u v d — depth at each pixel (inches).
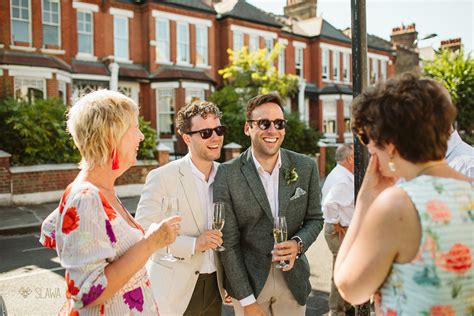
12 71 605.3
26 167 443.8
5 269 238.2
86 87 705.0
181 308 103.6
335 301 160.1
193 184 110.6
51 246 78.0
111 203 71.7
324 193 175.0
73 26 714.8
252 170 104.7
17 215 389.1
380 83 57.3
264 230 103.1
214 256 108.3
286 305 105.4
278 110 104.7
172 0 804.0
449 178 52.7
